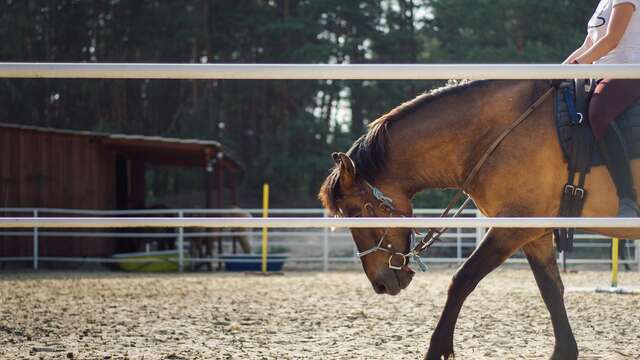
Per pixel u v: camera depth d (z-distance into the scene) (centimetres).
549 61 3819
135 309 988
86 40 4731
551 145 498
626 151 489
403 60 4703
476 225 412
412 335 748
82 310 975
